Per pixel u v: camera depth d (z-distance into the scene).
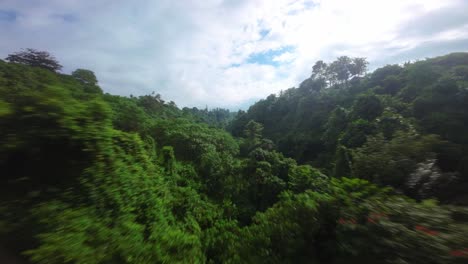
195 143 24.84
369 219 3.24
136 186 5.43
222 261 4.93
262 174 17.33
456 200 4.71
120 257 3.53
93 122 4.43
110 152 4.73
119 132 5.89
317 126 41.47
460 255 2.39
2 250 2.96
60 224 3.30
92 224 3.68
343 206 3.87
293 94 66.69
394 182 5.16
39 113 3.66
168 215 6.86
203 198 15.67
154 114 47.91
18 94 3.85
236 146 37.69
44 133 3.66
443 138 13.30
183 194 12.83
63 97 4.09
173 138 25.41
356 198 3.74
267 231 4.66
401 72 37.88
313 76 66.50
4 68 23.45
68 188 3.79
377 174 5.48
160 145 24.58
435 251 2.50
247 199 16.34
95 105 4.58
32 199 3.47
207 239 6.16
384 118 18.19
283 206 5.09
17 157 3.62
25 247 3.04
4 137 3.50
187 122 38.31
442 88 18.11
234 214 14.14
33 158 3.66
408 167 5.23
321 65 64.94
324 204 4.17
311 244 3.96
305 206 4.39
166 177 13.62
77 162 4.05
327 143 30.67
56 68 36.94
